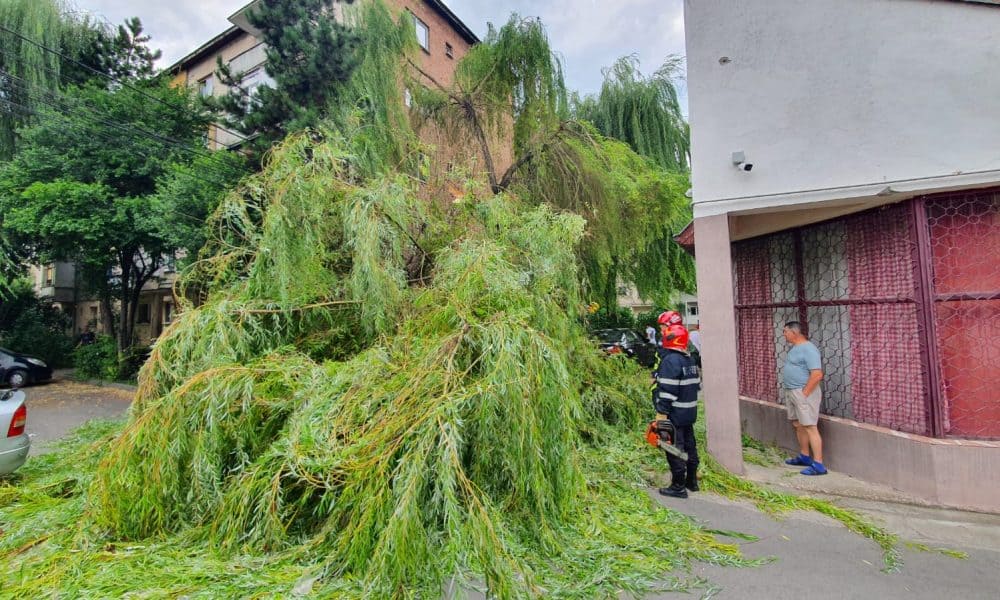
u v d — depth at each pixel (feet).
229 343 12.88
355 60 28.66
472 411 10.54
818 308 17.46
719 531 11.36
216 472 10.32
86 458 13.84
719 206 15.61
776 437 18.47
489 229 17.99
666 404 13.79
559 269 17.04
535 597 8.23
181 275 16.20
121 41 38.88
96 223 34.22
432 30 51.65
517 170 31.55
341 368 12.21
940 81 13.66
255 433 11.21
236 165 32.40
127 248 43.75
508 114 31.71
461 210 19.47
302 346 14.55
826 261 17.10
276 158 15.51
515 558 9.00
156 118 36.96
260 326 13.82
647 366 43.32
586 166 29.73
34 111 32.86
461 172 21.09
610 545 10.23
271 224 14.03
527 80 30.37
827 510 12.51
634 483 14.26
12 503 12.46
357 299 14.35
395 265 15.97
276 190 14.76
